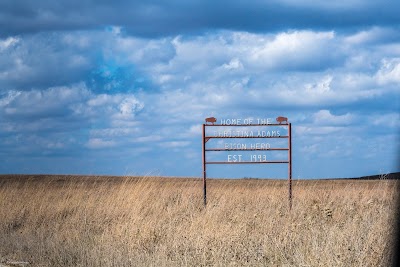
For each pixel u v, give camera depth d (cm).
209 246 1109
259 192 1978
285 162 1986
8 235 1522
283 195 1977
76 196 1895
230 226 1292
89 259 1127
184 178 4934
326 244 1063
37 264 1162
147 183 1870
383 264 979
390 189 1620
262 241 1170
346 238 1114
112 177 5066
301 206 1630
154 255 1096
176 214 1589
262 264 1014
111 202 1742
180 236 1242
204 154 2005
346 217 1441
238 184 2867
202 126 2023
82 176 5331
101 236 1363
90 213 1700
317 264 965
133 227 1364
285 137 2000
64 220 1678
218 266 1005
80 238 1369
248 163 2011
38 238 1434
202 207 1727
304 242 1111
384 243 1059
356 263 970
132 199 1739
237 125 2025
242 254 1074
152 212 1669
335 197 1781
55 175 5509
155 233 1299
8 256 1256
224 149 2023
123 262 1081
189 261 1041
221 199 1781
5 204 1839
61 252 1219
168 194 1925
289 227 1277
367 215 1389
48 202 1894
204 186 1966
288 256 1045
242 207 1667
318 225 1310
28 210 1812
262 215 1481
